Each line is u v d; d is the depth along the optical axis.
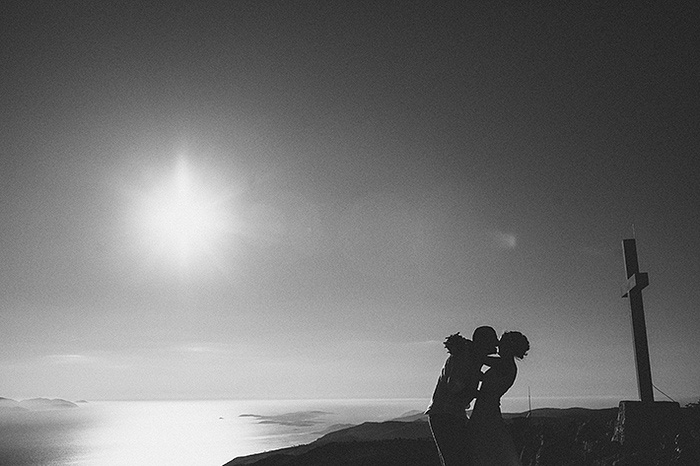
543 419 16.95
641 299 15.23
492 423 7.14
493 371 7.30
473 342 7.31
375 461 16.47
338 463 16.89
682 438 12.62
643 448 13.02
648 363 14.75
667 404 13.70
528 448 13.98
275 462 20.77
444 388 7.28
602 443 13.60
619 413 14.23
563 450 13.59
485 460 7.01
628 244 15.83
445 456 7.12
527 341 7.42
